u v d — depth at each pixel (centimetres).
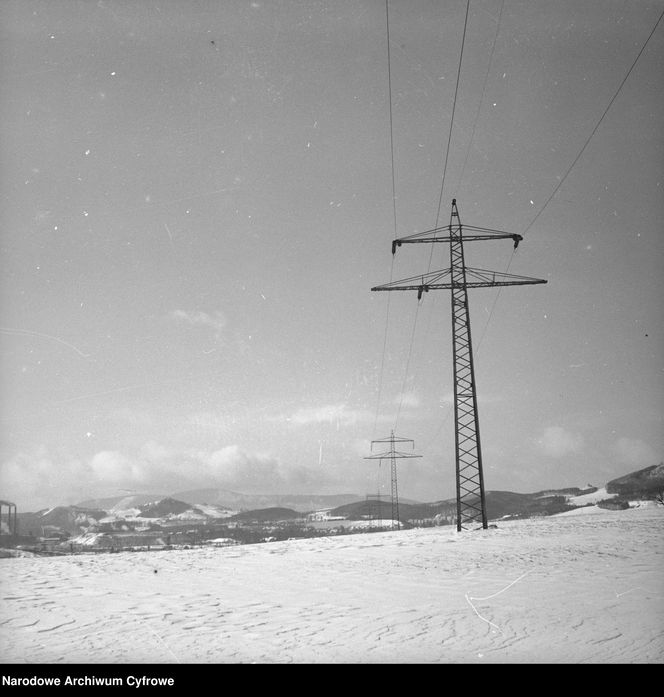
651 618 1024
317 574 1598
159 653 844
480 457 2975
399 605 1164
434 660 817
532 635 938
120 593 1300
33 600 1212
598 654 842
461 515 2945
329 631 966
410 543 2400
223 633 952
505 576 1488
